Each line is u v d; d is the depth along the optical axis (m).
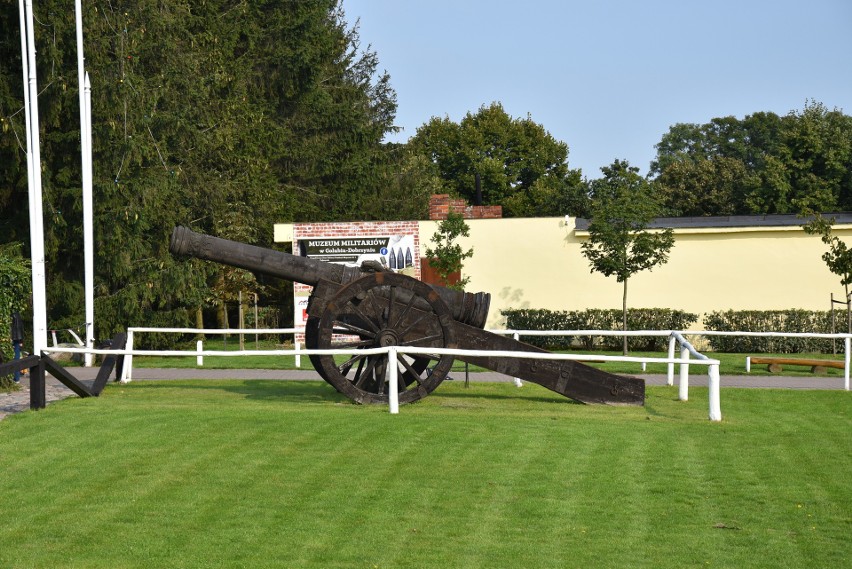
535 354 12.87
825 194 52.28
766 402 15.03
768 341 28.80
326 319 13.89
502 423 12.30
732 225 30.31
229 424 12.04
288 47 38.69
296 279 14.37
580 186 60.41
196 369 20.67
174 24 29.22
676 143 86.00
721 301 30.02
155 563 7.35
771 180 53.75
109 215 26.53
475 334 14.16
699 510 8.72
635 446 11.10
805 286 29.73
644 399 14.44
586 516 8.51
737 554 7.62
